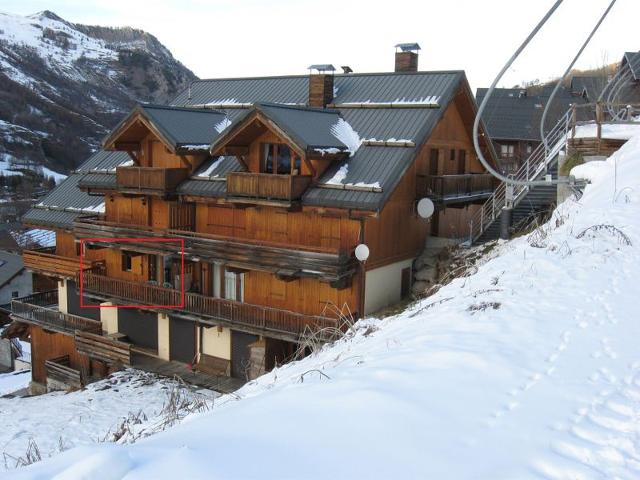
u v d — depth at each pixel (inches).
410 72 875.4
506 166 1798.7
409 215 824.3
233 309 779.4
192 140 808.9
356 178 718.5
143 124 825.5
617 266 414.6
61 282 1037.2
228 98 995.9
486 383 262.8
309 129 734.5
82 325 978.7
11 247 2306.8
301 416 248.7
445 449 208.1
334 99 878.4
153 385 817.5
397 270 813.2
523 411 234.1
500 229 804.0
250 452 212.7
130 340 951.6
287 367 457.7
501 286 421.4
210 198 802.2
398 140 751.1
